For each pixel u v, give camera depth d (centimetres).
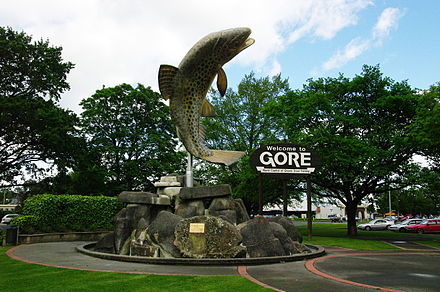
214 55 1292
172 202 1415
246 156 2831
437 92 1823
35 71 2838
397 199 6962
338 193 2750
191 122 1348
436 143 1823
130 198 1322
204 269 913
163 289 678
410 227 3356
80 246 1374
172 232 1111
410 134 1922
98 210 2088
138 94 3259
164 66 1258
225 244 1038
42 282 735
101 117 3216
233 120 3416
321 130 2353
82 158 2925
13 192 3544
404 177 2478
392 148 2309
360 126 2469
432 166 2348
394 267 989
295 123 2534
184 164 3512
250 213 3422
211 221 1062
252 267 958
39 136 2791
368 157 2258
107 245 1313
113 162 3291
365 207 9050
